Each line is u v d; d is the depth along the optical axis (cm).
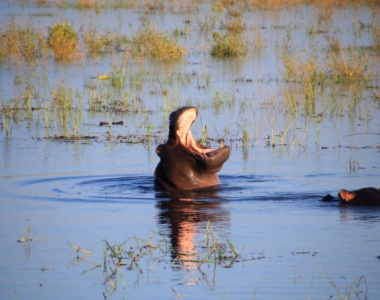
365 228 4053
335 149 6081
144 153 6047
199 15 14938
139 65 10112
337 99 8038
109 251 3731
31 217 4341
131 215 4381
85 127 6994
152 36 11350
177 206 4578
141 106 7600
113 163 5712
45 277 3391
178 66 10125
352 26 13212
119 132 6775
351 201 4575
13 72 9700
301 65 9181
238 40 11319
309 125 6938
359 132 6650
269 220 4241
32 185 5088
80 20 14150
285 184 5078
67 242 3878
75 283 3325
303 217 4294
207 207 4553
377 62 9950
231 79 9138
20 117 7438
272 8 15738
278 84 8800
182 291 3206
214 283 3297
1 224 4203
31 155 5953
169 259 3628
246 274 3397
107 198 4778
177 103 7825
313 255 3622
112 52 11194
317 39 11875
